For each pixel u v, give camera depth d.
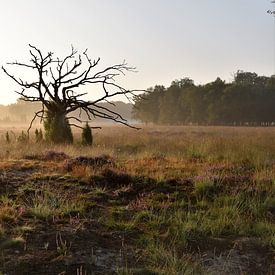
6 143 20.91
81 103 25.95
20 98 25.50
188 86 143.50
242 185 10.39
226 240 7.46
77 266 6.05
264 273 6.50
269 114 113.75
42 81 24.58
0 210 7.79
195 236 7.50
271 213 8.89
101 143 24.56
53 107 24.98
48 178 10.44
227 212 8.60
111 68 26.00
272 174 11.35
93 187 9.98
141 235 7.33
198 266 6.43
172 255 6.71
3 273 5.70
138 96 26.95
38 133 24.12
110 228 7.55
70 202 8.71
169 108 139.25
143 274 5.98
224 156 15.61
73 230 7.20
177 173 11.60
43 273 5.82
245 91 114.25
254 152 16.62
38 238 6.81
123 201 9.16
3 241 6.57
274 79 118.44
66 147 18.66
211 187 10.06
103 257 6.45
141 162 13.33
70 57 24.97
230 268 6.55
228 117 114.44
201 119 124.94
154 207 8.78
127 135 34.34
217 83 125.69
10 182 9.90
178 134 38.16
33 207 8.24
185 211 8.73
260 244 7.34
